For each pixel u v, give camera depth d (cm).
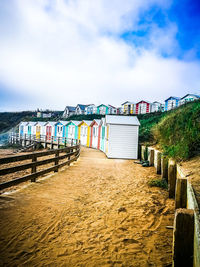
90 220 359
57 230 315
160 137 1273
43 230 311
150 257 253
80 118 4794
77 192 523
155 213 397
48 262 235
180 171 501
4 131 7488
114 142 1380
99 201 461
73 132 2917
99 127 2130
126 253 261
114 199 478
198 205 250
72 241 286
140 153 1350
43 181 615
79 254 255
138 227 338
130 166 999
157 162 762
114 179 695
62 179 660
